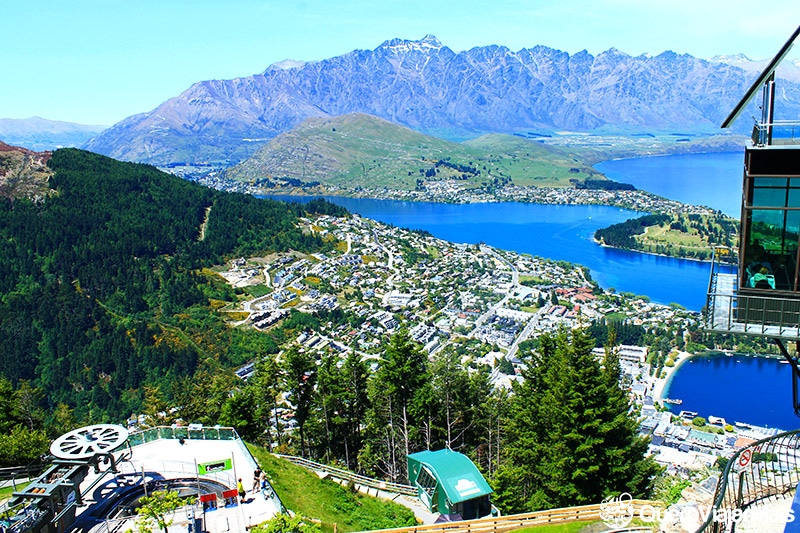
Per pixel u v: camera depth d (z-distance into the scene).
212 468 38.16
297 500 40.25
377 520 41.25
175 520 32.75
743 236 23.06
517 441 55.28
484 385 69.25
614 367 56.78
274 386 75.19
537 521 34.72
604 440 45.66
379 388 65.62
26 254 188.00
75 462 34.06
